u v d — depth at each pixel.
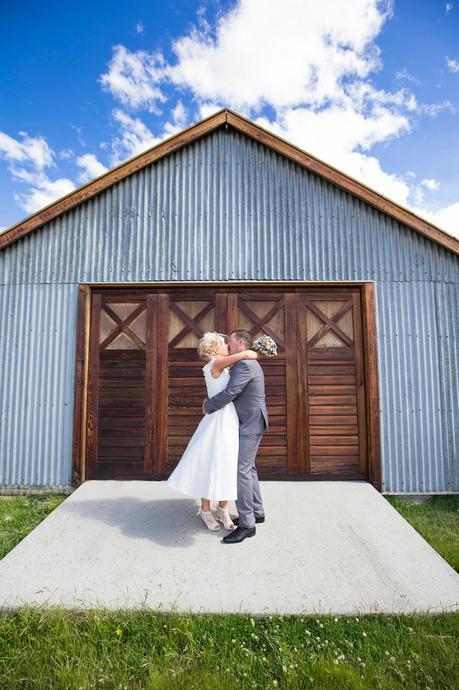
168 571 2.62
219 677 1.82
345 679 1.81
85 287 4.62
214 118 4.70
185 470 2.97
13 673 1.85
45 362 4.52
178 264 4.62
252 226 4.65
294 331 4.64
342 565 2.71
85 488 4.13
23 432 4.44
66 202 4.59
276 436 4.52
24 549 2.89
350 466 4.48
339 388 4.57
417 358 4.49
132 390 4.58
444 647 1.99
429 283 4.58
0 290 4.64
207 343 3.10
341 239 4.62
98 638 2.07
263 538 3.04
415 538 3.10
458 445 4.41
